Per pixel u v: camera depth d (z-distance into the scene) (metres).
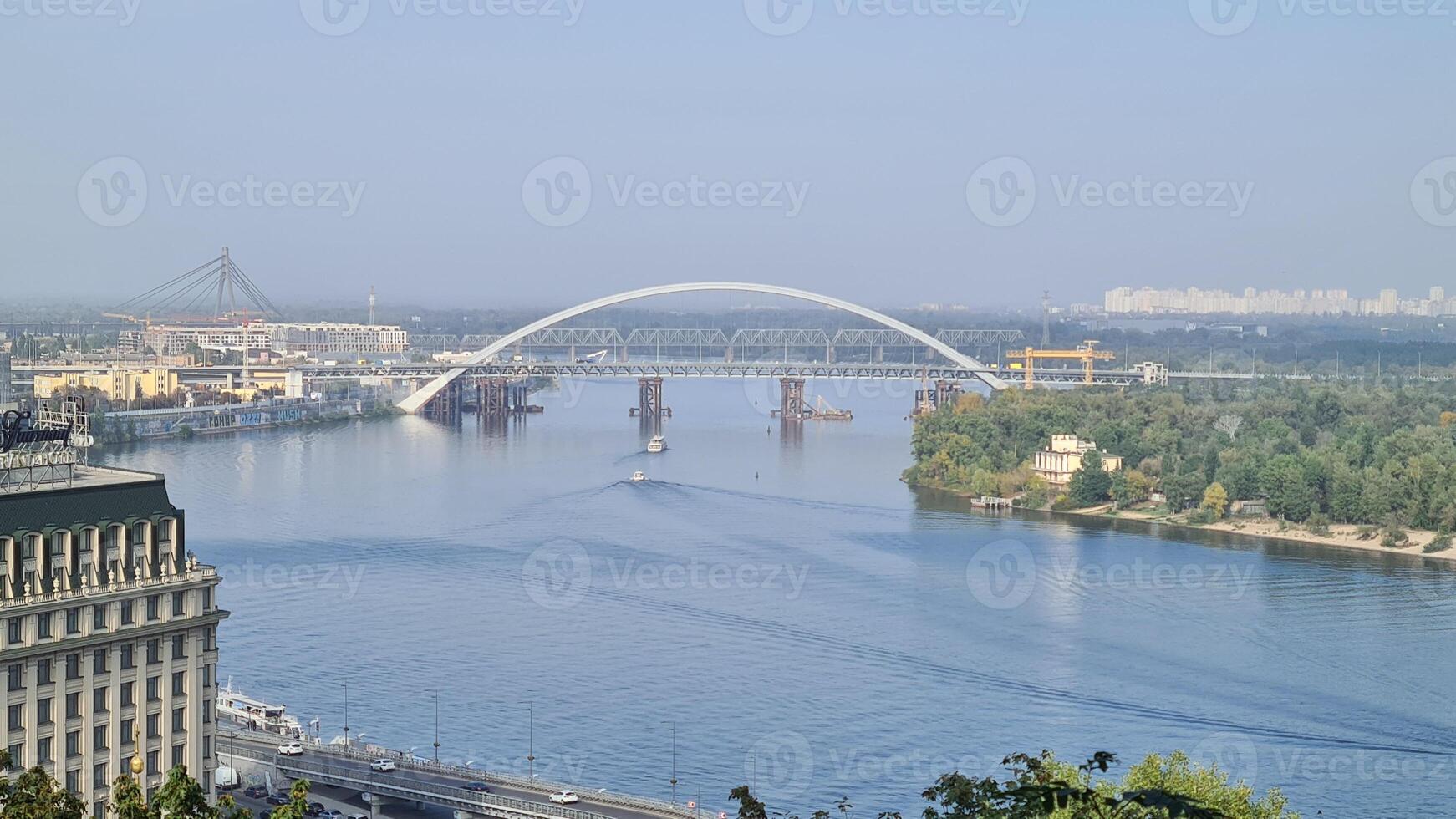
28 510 127.75
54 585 128.50
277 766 167.75
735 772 178.25
